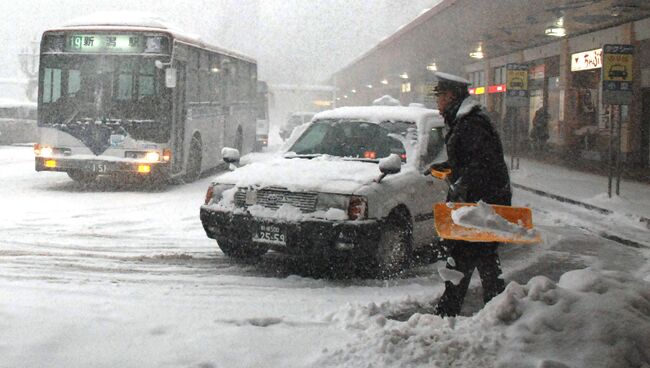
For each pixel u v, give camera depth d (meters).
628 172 27.20
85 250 11.29
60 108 19.75
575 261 11.59
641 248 12.85
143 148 19.58
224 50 26.41
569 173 26.95
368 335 6.12
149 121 19.61
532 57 41.03
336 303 8.04
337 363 5.63
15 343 6.00
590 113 34.22
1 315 6.75
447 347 5.73
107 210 15.95
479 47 42.78
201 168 23.42
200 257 10.94
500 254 12.12
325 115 12.03
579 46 34.28
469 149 6.75
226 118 26.95
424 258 11.29
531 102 42.56
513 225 6.09
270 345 6.09
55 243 11.80
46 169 19.81
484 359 5.58
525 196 20.83
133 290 8.45
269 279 9.48
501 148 6.92
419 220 10.34
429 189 10.66
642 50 28.61
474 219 6.12
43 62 19.84
